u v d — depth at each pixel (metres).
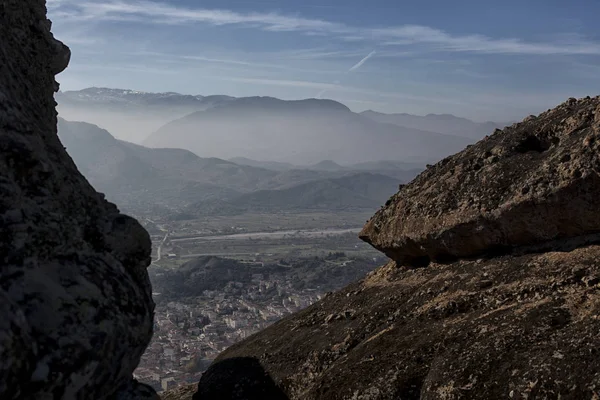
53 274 8.56
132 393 9.12
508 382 12.63
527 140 20.55
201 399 20.52
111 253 9.79
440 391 13.58
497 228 18.70
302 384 18.52
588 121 19.12
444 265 20.83
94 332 8.34
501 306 15.94
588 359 11.89
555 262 16.75
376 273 24.06
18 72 11.23
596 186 16.38
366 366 16.09
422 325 16.94
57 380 7.65
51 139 10.47
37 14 12.77
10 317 7.27
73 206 9.59
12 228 8.34
